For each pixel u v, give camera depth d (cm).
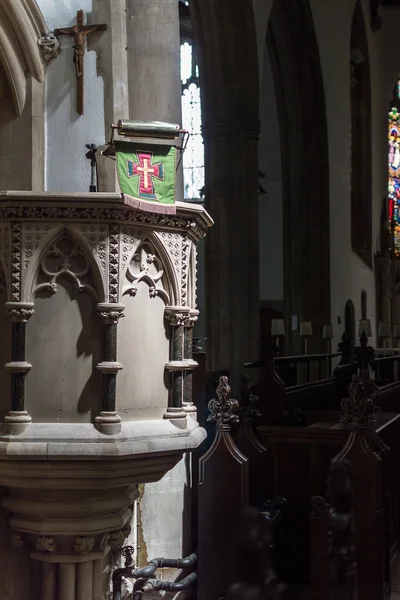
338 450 612
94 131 503
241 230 1529
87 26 500
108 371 369
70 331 376
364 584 524
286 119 2092
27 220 370
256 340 1543
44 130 501
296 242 2111
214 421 590
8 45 475
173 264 400
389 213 3191
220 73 1510
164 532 573
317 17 2030
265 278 2208
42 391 375
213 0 1472
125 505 418
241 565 427
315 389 923
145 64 593
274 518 553
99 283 372
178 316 400
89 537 413
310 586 591
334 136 2222
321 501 519
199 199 2325
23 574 425
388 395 850
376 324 2925
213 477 546
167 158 394
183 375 413
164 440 384
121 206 369
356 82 2738
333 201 2192
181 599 540
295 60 2034
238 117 1534
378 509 526
